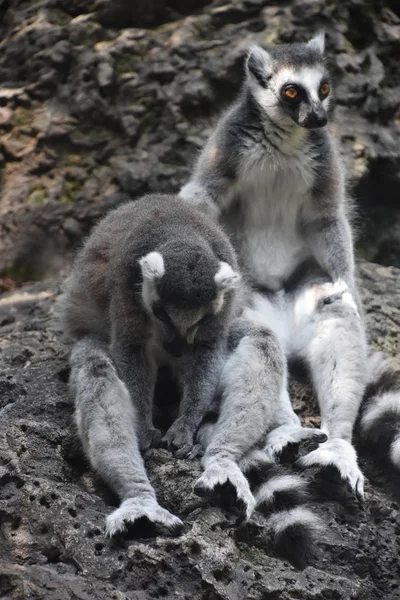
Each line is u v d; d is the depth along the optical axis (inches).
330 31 736.3
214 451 396.5
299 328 500.7
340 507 414.6
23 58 751.1
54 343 508.7
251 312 490.0
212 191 514.0
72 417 428.1
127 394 405.4
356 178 679.7
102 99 723.4
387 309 573.0
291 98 499.8
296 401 483.8
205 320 417.4
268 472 406.0
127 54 732.0
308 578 368.5
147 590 340.5
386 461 453.4
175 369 450.3
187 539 354.6
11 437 398.3
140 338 429.4
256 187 512.4
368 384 478.6
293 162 505.4
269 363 421.4
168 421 451.8
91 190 703.1
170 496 386.9
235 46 725.9
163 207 456.1
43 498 362.9
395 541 409.1
